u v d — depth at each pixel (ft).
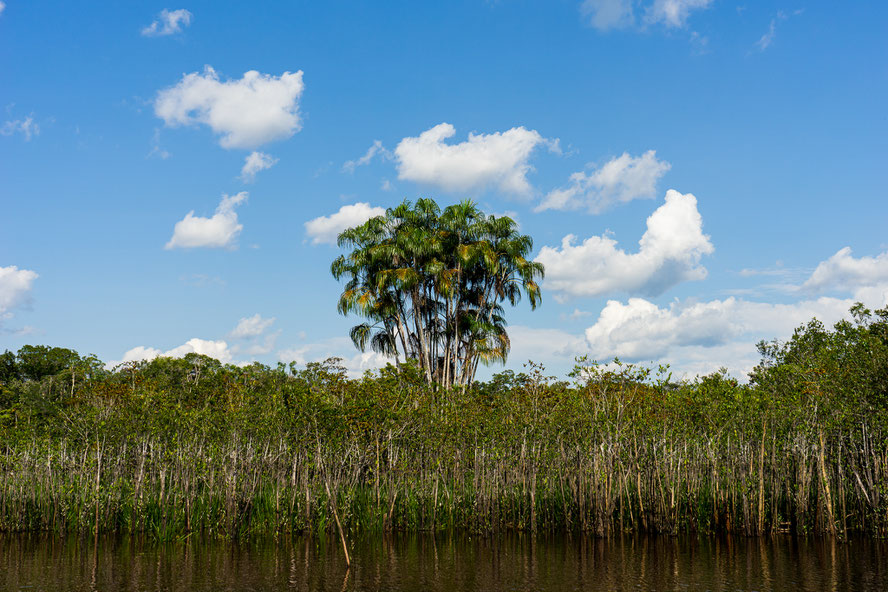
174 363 168.66
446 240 156.04
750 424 85.40
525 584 57.82
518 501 90.74
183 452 92.48
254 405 97.09
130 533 87.40
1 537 87.30
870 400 82.58
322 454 89.92
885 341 86.12
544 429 91.86
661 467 87.61
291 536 84.99
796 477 82.33
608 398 91.45
